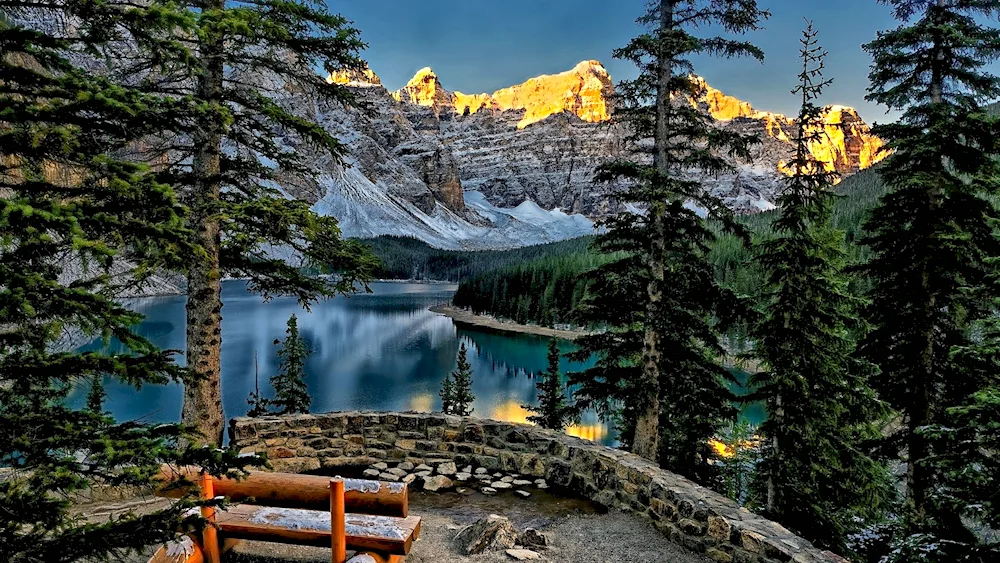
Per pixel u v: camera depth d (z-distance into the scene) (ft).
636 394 40.14
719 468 77.87
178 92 24.85
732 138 37.68
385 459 34.19
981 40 39.40
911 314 40.93
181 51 12.55
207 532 18.08
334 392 184.44
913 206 41.68
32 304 10.29
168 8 11.78
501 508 27.99
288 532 18.19
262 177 30.53
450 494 29.71
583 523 26.32
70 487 10.12
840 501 50.01
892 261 42.50
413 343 283.59
